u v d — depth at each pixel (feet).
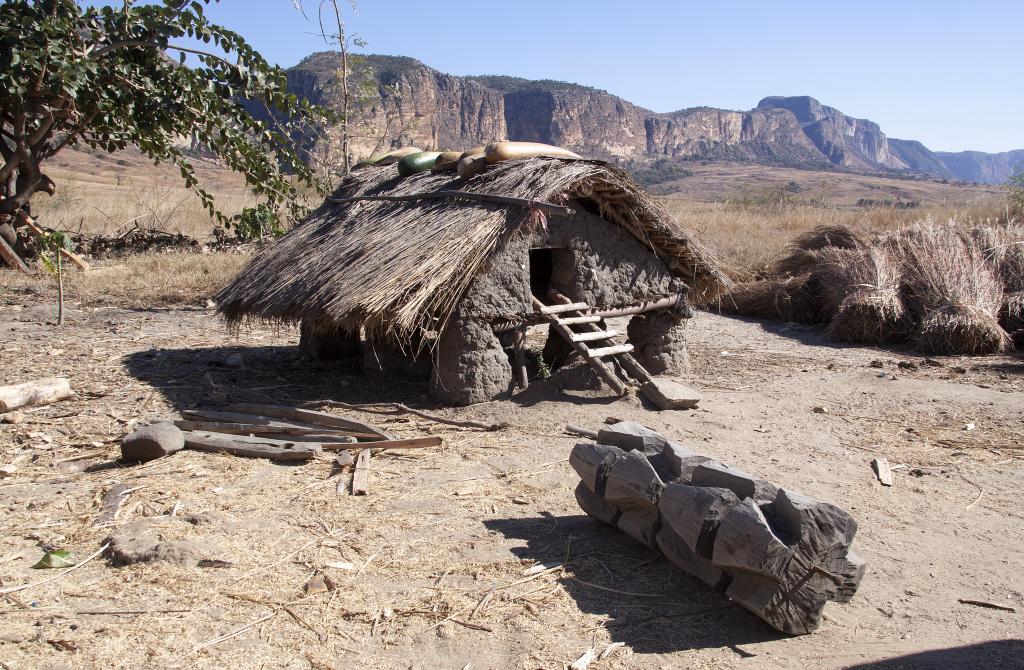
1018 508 17.70
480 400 24.40
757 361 32.37
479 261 22.94
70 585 13.64
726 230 65.31
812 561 12.09
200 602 13.10
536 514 16.85
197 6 41.29
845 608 13.43
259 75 43.21
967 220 55.26
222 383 26.94
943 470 19.94
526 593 13.57
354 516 16.48
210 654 11.70
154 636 12.10
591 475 15.35
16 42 38.47
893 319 36.11
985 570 14.87
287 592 13.46
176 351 31.86
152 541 14.92
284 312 24.08
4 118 45.19
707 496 12.79
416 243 23.06
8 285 44.34
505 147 26.20
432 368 26.11
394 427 22.45
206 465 19.31
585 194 25.68
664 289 28.66
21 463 19.44
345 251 24.76
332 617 12.73
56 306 39.70
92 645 11.82
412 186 28.09
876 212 67.72
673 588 13.87
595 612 13.09
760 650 12.10
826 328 39.88
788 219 71.61
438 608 13.03
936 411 25.13
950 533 16.46
